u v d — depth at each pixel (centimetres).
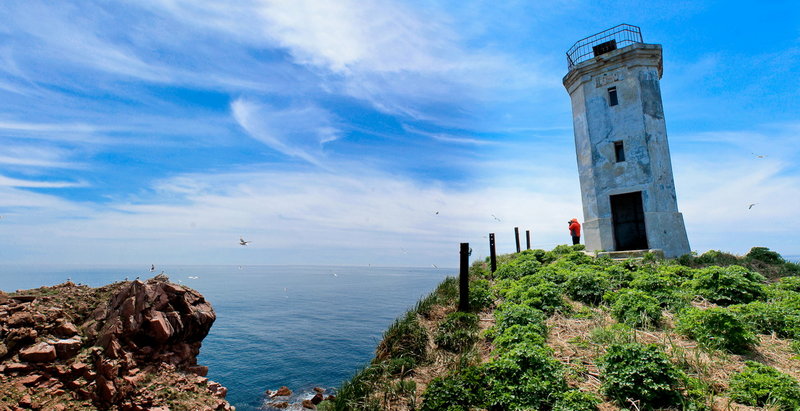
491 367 603
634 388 527
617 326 807
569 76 1961
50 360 574
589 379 607
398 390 641
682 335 758
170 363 679
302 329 3756
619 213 1877
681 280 1146
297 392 1988
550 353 672
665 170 1695
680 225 1681
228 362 2598
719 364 632
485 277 1617
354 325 3950
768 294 962
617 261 1512
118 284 807
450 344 826
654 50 1719
